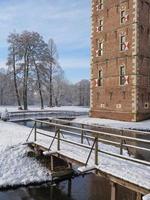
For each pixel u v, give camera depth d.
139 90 33.97
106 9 37.78
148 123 32.50
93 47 39.97
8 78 55.91
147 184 8.95
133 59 33.88
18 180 14.20
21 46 53.00
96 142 11.29
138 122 33.19
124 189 12.83
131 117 33.97
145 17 34.94
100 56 38.69
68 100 115.75
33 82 53.88
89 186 13.83
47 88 60.75
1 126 25.73
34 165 15.64
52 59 59.16
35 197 12.80
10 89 61.12
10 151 16.20
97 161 11.24
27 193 13.19
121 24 35.47
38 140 17.20
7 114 36.72
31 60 53.25
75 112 52.25
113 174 10.02
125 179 9.52
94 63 39.75
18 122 38.94
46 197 12.77
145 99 34.91
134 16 33.81
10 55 53.94
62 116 48.34
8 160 15.50
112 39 36.78
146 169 10.59
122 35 35.34
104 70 38.03
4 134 20.33
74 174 15.19
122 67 35.38
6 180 14.01
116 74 36.06
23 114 42.91
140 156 17.72
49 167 15.35
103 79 38.19
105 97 37.88
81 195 12.82
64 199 12.51
